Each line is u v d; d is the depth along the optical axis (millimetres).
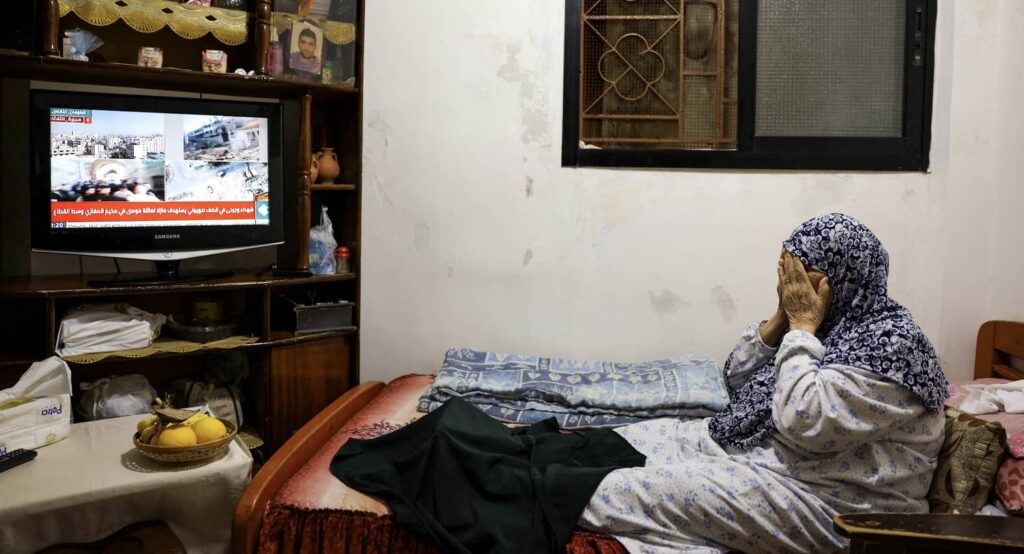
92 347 2404
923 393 1724
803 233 1951
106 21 2393
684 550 1752
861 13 2885
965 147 2824
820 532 1770
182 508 1829
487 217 2977
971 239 2850
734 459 1947
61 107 2402
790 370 1836
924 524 1425
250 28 2664
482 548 1749
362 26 2883
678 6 2895
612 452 2090
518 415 2447
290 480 1950
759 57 2902
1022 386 2244
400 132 2967
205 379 2781
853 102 2902
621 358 2980
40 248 2410
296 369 2779
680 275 2939
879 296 1868
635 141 2947
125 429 2104
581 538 1775
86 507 1707
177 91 2848
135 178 2529
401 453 2021
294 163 3055
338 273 2943
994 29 2789
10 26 2240
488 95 2943
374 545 1795
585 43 2938
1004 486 1753
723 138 2928
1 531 1619
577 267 2969
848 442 1752
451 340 3027
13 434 1880
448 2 2924
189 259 2938
